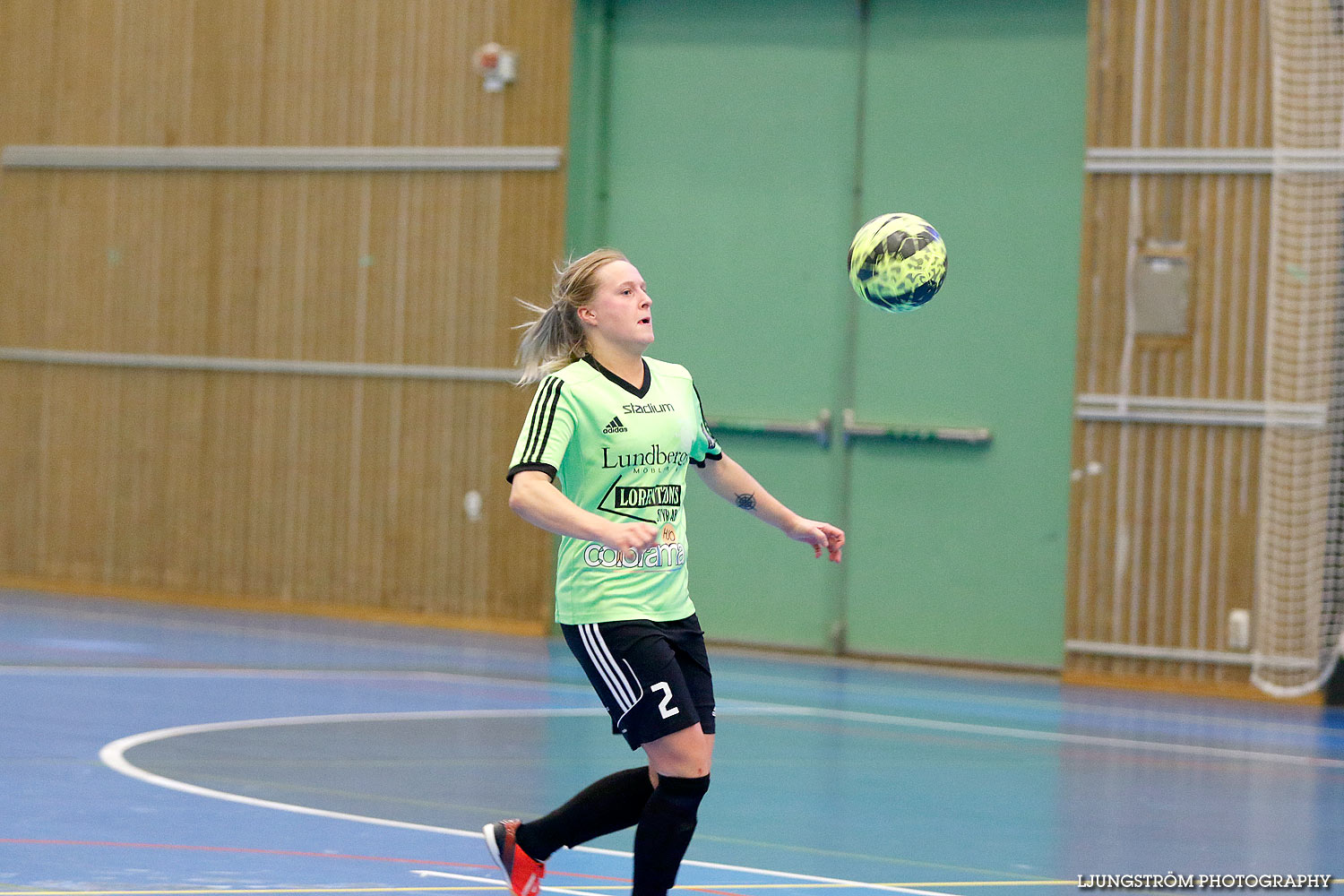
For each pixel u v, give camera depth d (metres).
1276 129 29.33
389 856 12.51
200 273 37.66
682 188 34.53
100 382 38.56
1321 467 29.09
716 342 34.34
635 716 9.95
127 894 10.77
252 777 16.20
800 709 24.48
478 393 35.22
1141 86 30.31
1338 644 28.83
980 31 32.41
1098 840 14.46
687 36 34.47
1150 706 27.17
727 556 34.22
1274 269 29.39
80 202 38.75
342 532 36.31
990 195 32.31
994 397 32.16
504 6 35.06
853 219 33.34
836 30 33.47
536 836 10.68
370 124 36.09
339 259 36.41
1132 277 30.28
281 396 36.91
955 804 16.28
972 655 32.22
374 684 25.08
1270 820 15.94
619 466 10.12
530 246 34.84
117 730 19.11
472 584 35.19
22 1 39.22
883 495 33.03
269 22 36.97
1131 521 30.28
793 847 13.66
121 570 38.34
